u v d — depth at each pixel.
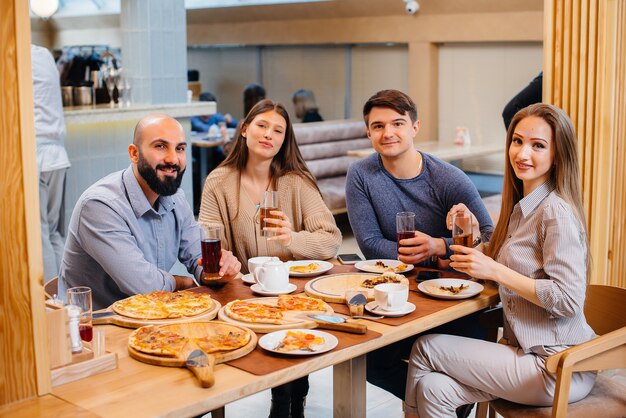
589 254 2.57
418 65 10.08
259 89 8.71
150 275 2.70
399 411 3.51
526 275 2.54
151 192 2.81
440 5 9.41
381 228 3.22
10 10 1.77
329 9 10.67
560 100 3.32
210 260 2.65
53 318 1.90
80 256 2.79
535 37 8.75
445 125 10.22
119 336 2.22
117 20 13.02
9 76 1.78
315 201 3.21
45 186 5.03
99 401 1.80
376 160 3.21
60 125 5.05
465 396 2.53
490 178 9.99
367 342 2.18
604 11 3.16
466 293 2.62
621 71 3.35
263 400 3.60
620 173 3.52
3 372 1.79
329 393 3.68
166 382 1.90
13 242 1.80
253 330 2.24
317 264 2.98
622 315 2.61
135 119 5.89
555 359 2.24
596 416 2.36
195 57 13.72
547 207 2.49
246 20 12.02
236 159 3.17
